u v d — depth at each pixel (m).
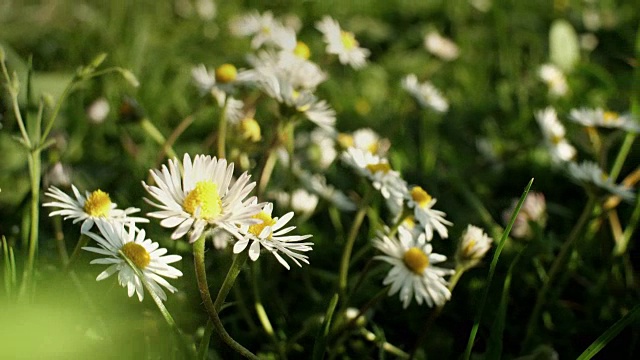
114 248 0.26
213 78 0.37
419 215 0.31
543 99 0.58
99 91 0.49
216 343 0.31
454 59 0.68
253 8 0.80
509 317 0.35
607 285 0.37
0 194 0.38
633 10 0.84
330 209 0.39
